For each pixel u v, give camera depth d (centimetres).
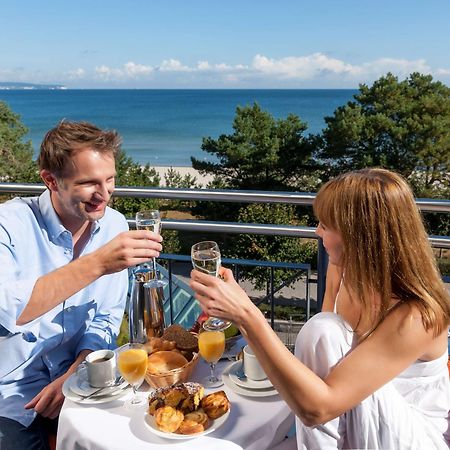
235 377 141
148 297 152
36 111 11988
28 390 175
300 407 119
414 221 125
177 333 151
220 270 137
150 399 127
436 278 127
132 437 120
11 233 167
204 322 156
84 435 122
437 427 137
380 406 126
